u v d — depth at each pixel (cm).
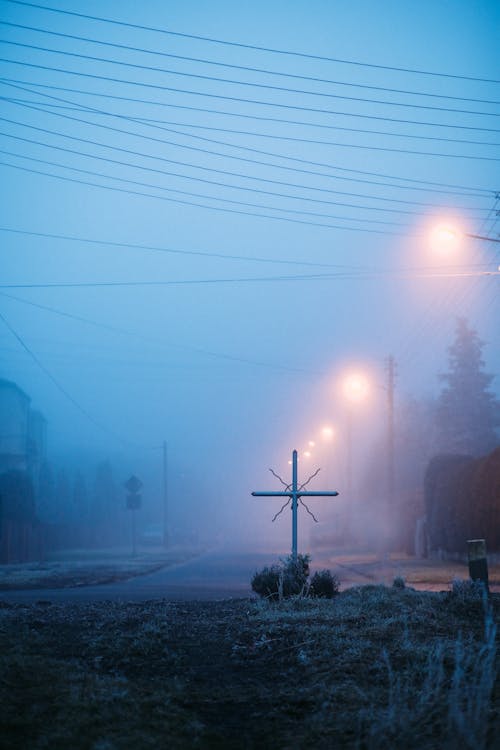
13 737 608
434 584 2219
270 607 1200
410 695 705
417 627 984
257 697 746
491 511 3162
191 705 728
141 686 768
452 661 805
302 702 724
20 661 812
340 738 629
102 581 2498
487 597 1160
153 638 977
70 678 773
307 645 909
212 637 995
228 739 648
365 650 871
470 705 607
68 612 1250
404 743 595
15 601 1703
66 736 610
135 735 623
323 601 1240
